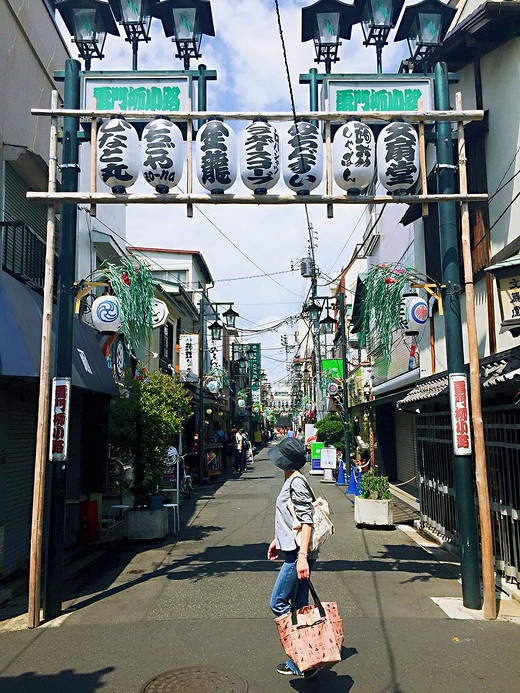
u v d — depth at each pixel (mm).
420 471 10203
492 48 7758
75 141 6238
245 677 4195
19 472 8062
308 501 4199
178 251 26766
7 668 4445
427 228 10766
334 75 6438
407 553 8211
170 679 4176
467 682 4066
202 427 20531
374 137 6520
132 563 8031
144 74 6383
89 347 9844
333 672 4258
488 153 7965
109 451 11930
